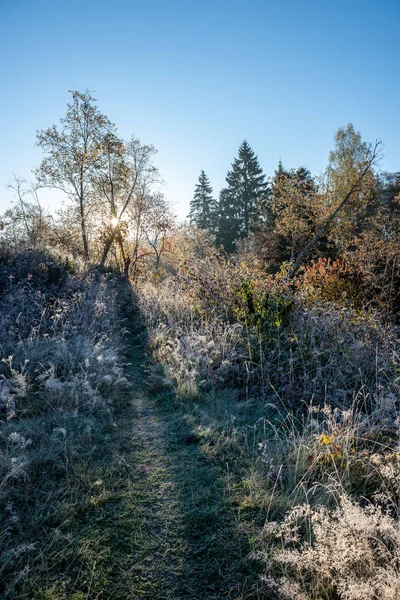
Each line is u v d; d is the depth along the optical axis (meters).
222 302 6.83
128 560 2.10
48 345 5.34
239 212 45.09
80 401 3.94
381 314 6.64
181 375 4.82
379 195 27.47
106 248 18.55
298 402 4.03
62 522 2.31
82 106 18.95
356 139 26.39
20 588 1.89
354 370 4.36
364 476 2.65
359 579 1.82
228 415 3.86
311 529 2.25
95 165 19.30
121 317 8.90
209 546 2.21
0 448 2.99
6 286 7.72
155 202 18.34
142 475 2.87
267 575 1.99
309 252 21.52
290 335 4.95
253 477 2.78
